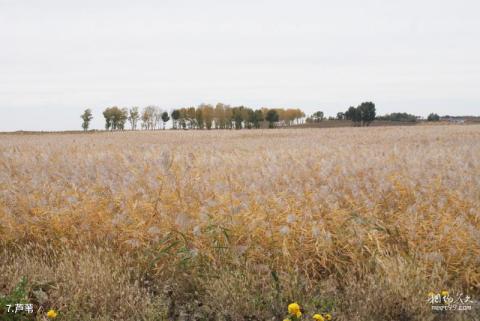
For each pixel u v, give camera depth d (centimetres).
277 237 504
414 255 474
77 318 369
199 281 444
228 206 572
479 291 431
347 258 484
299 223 533
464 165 843
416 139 2467
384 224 540
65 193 698
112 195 659
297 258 474
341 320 359
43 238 560
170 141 2866
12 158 1134
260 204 586
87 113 9188
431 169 810
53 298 405
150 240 535
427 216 577
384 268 425
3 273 450
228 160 986
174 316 393
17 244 554
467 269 441
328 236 485
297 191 648
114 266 473
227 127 10912
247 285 415
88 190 701
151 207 584
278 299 402
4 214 612
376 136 2766
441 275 439
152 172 771
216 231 514
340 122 12269
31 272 448
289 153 1171
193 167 830
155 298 412
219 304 393
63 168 962
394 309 371
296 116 12812
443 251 479
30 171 926
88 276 421
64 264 468
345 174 777
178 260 473
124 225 548
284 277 428
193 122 11100
